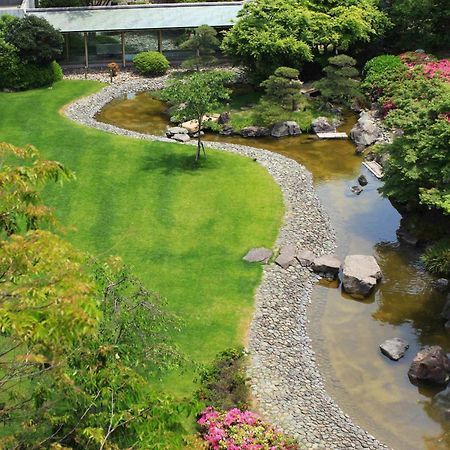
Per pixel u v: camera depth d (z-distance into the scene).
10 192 13.41
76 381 15.17
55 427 15.13
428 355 25.16
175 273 30.23
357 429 22.64
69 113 49.50
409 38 59.00
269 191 38.28
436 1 57.84
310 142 46.41
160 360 20.00
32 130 45.69
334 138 46.88
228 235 33.50
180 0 71.88
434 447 22.22
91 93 54.12
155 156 42.22
